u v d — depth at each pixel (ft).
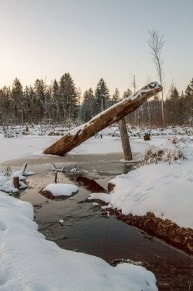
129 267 18.01
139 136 116.57
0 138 113.70
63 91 253.65
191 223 23.67
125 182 36.06
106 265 17.53
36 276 14.17
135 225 26.99
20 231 20.17
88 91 315.17
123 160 59.72
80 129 62.28
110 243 23.59
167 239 24.04
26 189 39.11
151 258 21.09
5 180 40.27
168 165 38.37
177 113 201.05
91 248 22.79
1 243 17.66
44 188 38.01
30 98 266.98
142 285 16.21
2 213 24.11
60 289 13.29
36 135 132.87
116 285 14.62
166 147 44.50
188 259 20.85
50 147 67.41
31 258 15.98
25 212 28.43
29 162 58.59
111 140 105.81
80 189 38.68
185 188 27.76
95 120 59.62
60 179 44.52
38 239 19.54
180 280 18.08
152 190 30.27
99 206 31.99
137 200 29.81
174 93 236.63
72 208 31.60
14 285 13.47
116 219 28.53
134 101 54.90
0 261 15.49
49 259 16.15
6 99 267.39
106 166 54.08
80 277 14.51
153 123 179.11
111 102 303.27
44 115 247.09
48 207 31.99
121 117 58.13
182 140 61.16
